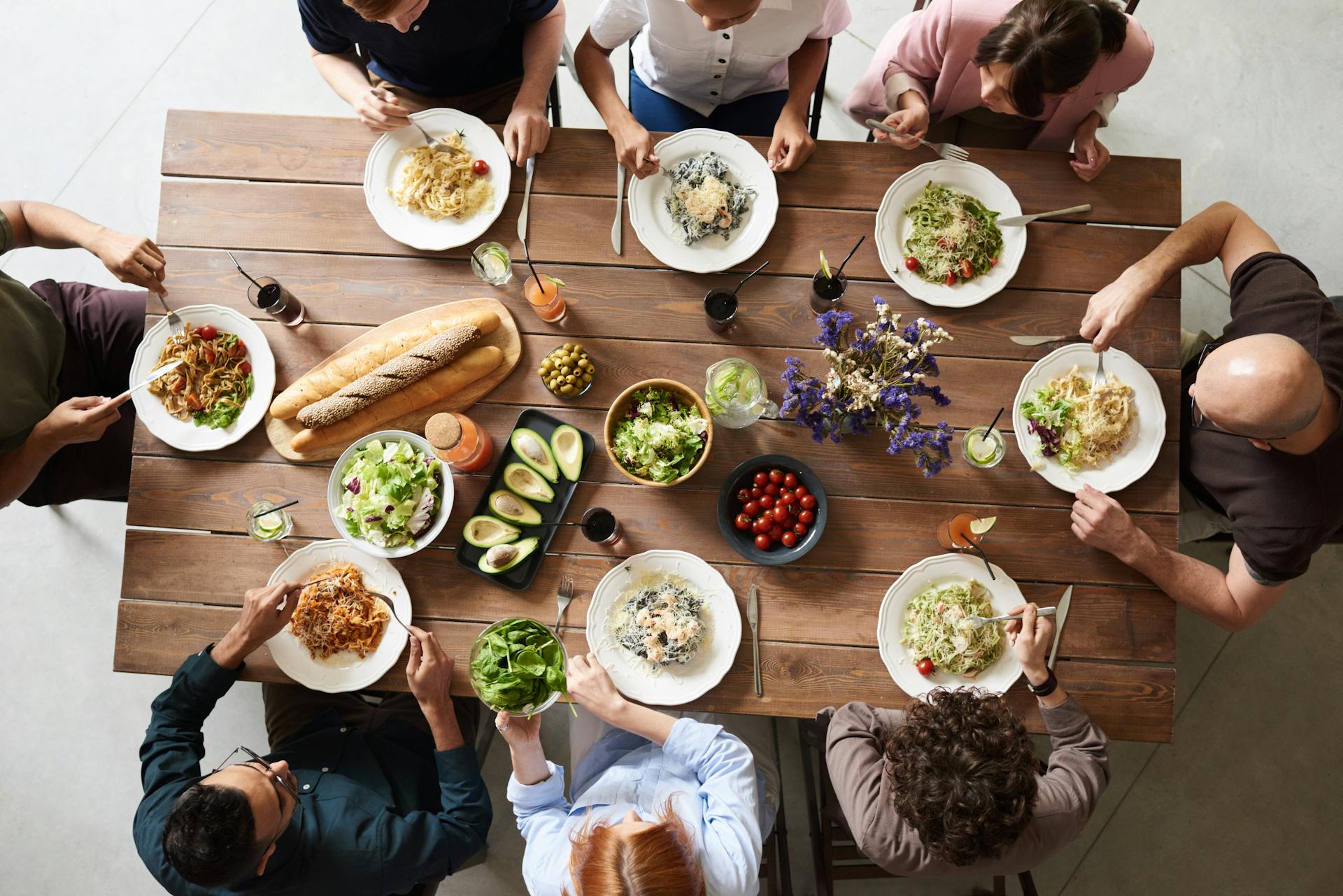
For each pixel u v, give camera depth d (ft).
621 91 9.30
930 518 5.58
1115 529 5.32
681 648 5.24
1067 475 5.54
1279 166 8.95
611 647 5.43
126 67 9.43
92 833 8.11
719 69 6.61
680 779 5.52
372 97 5.83
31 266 8.98
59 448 5.58
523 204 5.91
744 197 5.79
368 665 5.49
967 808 4.31
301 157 5.99
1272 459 5.28
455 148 5.90
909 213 5.81
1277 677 8.11
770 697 5.44
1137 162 5.87
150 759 5.44
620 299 5.82
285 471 5.70
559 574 5.57
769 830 5.96
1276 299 5.36
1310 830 7.82
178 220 5.95
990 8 5.90
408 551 5.43
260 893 5.22
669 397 5.48
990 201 5.81
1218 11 9.20
